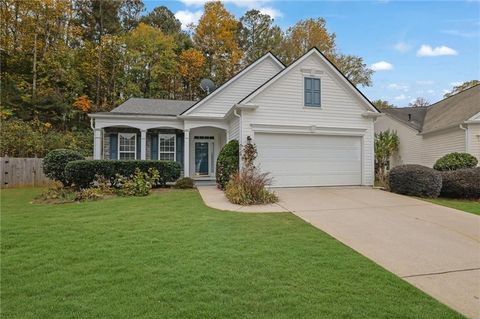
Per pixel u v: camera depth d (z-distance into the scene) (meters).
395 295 3.57
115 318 2.93
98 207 8.60
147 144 16.70
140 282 3.73
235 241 5.46
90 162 11.78
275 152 12.56
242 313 3.05
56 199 10.06
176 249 4.98
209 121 15.54
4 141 16.45
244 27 37.16
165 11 36.81
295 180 12.71
